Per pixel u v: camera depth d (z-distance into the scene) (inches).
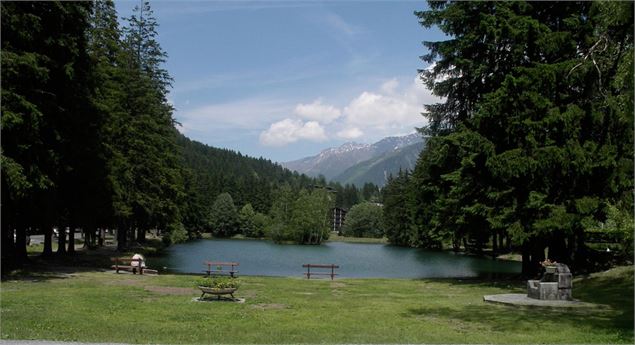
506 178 793.6
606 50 605.3
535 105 772.6
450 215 948.6
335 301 642.2
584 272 927.7
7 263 892.6
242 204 4916.3
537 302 604.1
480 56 899.4
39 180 755.4
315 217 3853.3
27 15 721.0
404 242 3420.3
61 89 846.5
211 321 457.7
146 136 1472.7
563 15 839.7
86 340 334.3
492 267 1646.2
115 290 675.4
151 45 1831.9
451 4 928.3
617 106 570.6
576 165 752.3
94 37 1267.2
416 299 676.7
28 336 342.6
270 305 589.9
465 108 967.0
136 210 1493.6
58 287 684.7
